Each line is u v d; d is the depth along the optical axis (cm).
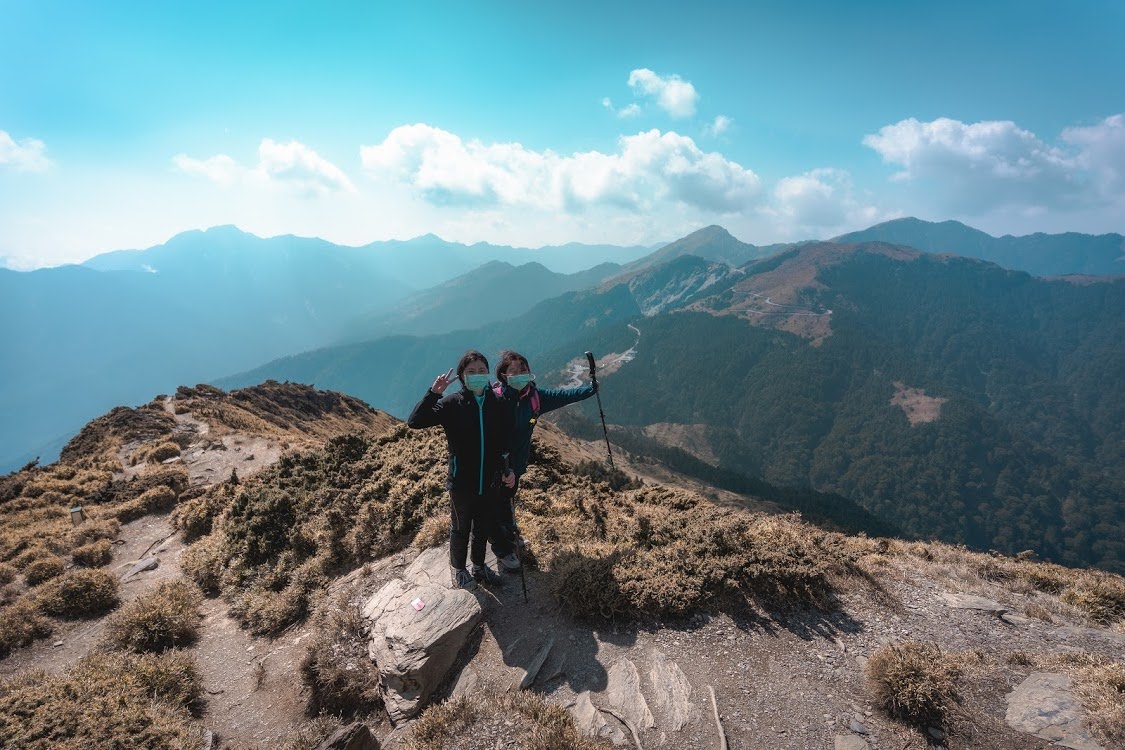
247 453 3033
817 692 605
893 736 536
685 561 823
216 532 1503
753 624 735
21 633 1102
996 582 951
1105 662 625
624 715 569
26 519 1953
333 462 1534
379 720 659
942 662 620
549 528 969
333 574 1071
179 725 697
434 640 670
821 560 871
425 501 1122
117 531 1859
